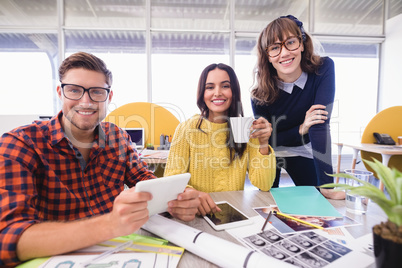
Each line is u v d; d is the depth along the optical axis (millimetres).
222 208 718
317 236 546
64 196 711
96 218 492
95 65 735
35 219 520
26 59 3199
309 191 896
